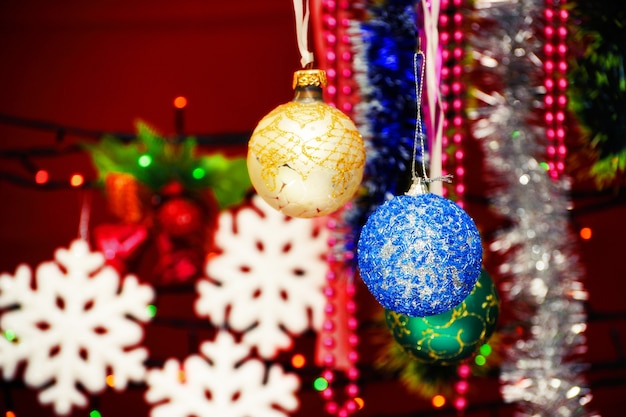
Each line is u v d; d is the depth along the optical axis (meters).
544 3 0.95
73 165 1.70
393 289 0.74
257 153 0.78
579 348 1.03
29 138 1.70
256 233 1.14
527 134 1.00
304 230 1.14
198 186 1.26
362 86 0.93
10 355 1.12
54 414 1.55
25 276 1.12
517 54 0.97
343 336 1.00
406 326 0.82
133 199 1.25
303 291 1.13
